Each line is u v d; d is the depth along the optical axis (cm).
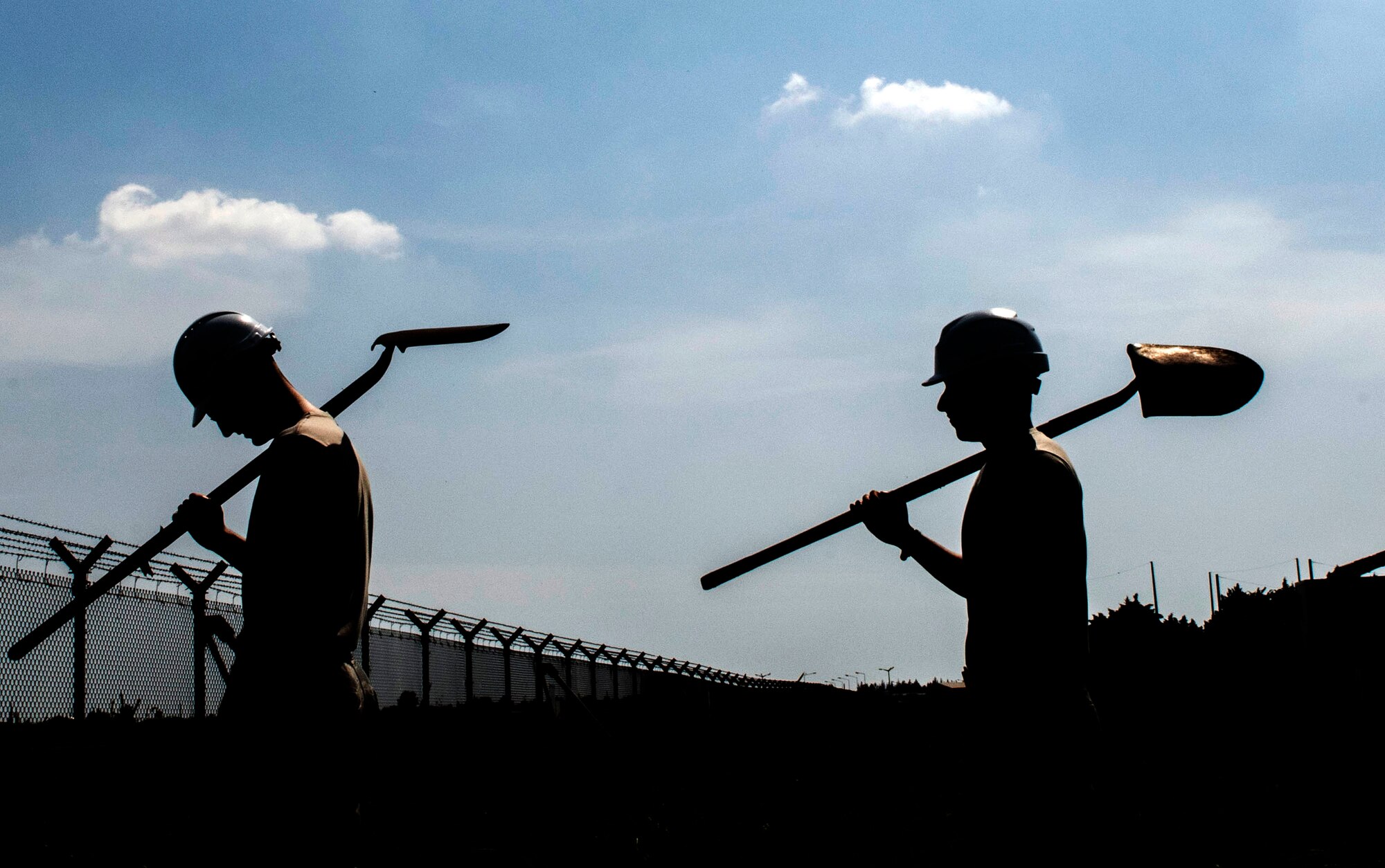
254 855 307
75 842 582
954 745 1504
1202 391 335
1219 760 1070
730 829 740
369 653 1256
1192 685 1583
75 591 777
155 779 688
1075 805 289
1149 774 913
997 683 297
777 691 3172
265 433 349
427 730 997
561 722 1331
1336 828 651
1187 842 573
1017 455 306
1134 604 1922
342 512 325
